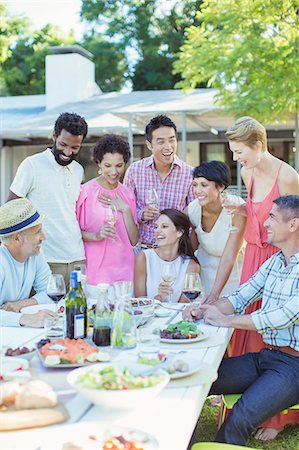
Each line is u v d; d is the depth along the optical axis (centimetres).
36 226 289
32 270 305
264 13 754
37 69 2166
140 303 283
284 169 317
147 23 2144
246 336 326
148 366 183
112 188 379
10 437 146
